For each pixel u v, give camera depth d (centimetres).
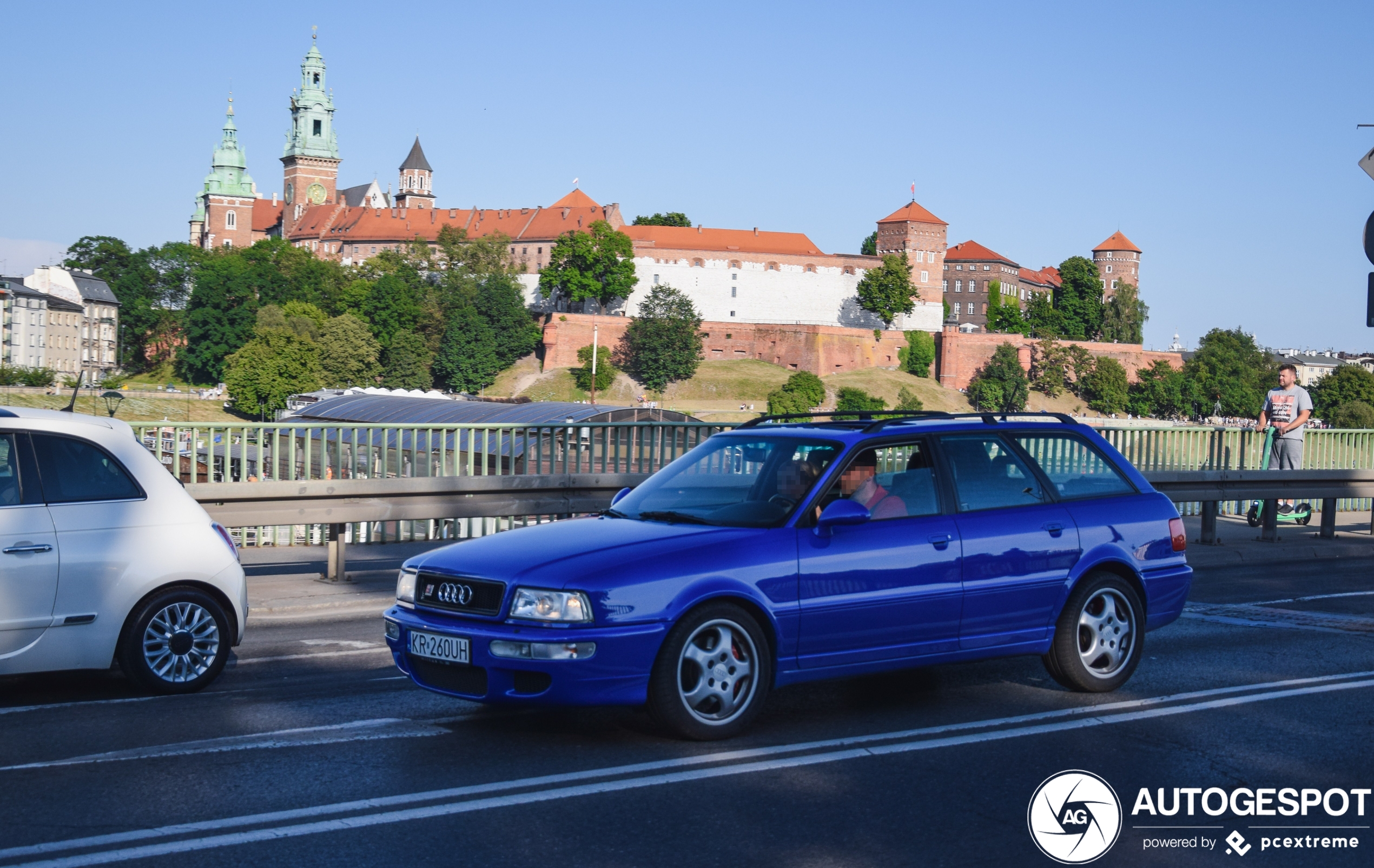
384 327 15475
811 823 526
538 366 16088
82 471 755
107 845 486
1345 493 1741
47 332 16025
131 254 18362
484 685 632
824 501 700
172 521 776
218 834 500
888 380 15900
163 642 768
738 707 662
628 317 16100
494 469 1902
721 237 18162
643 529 684
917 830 520
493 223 19012
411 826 513
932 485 740
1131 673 802
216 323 15100
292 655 909
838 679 831
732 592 652
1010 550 748
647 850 488
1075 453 814
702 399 15525
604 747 641
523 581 628
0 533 714
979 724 704
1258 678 844
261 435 1391
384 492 1248
